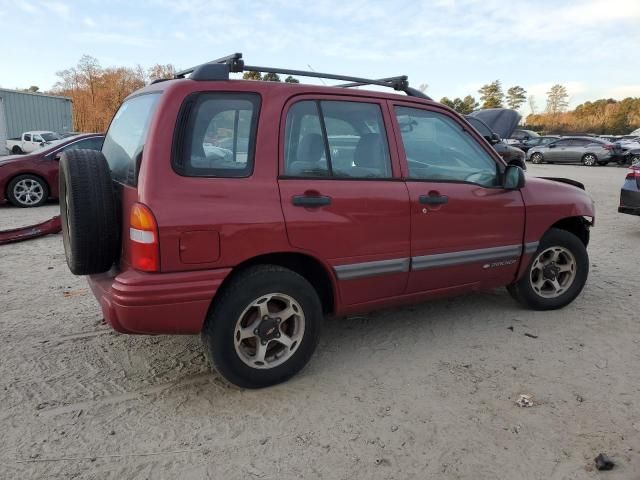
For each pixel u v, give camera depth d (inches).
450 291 164.1
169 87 122.4
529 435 117.0
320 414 125.0
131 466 106.1
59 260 254.5
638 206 314.2
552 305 190.4
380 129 146.5
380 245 143.3
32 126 1285.7
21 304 194.1
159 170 116.0
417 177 151.3
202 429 118.6
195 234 117.4
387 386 137.9
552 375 144.2
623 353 157.8
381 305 152.0
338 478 103.7
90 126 2714.1
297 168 131.8
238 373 130.0
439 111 159.8
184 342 163.2
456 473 105.1
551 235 183.2
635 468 106.1
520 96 3452.3
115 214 124.4
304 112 134.6
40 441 113.3
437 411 126.3
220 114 123.8
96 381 139.2
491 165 168.6
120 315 116.6
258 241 124.6
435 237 153.4
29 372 143.1
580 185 206.8
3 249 275.7
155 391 134.6
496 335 170.6
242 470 105.5
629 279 232.1
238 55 133.5
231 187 122.3
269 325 132.1
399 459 109.2
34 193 407.2
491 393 134.6
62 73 2758.4
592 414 125.0
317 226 132.2
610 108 3272.6
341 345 163.0
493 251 167.0
